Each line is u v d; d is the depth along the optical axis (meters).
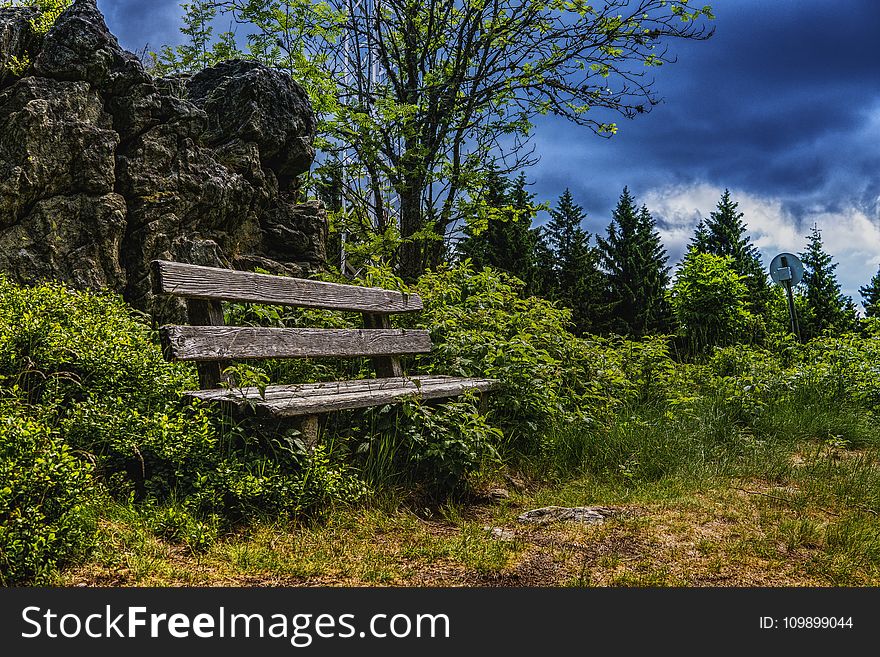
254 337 4.70
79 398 4.22
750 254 37.66
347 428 4.89
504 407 5.93
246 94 7.79
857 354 9.47
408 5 13.09
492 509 4.64
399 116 12.01
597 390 6.88
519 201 23.12
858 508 4.72
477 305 7.65
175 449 3.89
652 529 4.16
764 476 5.57
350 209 12.79
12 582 2.91
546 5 12.98
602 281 28.50
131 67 6.69
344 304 5.68
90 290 5.99
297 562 3.41
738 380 8.09
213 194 7.02
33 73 6.32
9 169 5.88
